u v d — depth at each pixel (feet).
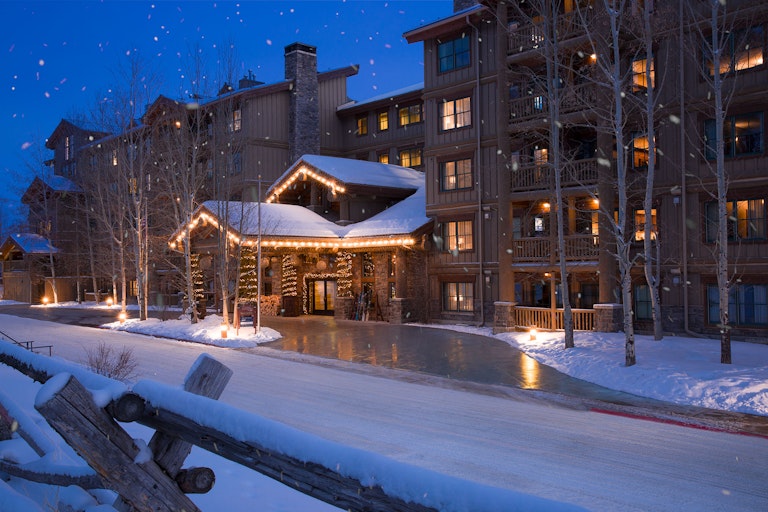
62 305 166.61
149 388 9.57
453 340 82.69
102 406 9.33
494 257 96.32
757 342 71.10
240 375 58.23
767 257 70.54
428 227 104.42
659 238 78.84
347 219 118.42
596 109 76.13
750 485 28.53
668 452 33.91
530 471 30.25
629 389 51.65
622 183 59.36
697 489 27.91
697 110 75.36
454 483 6.19
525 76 91.66
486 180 97.19
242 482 21.12
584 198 86.53
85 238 174.81
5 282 195.93
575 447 34.76
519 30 86.22
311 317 118.42
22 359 13.64
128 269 153.89
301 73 139.95
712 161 74.49
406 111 139.13
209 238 111.55
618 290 80.94
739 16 71.20
